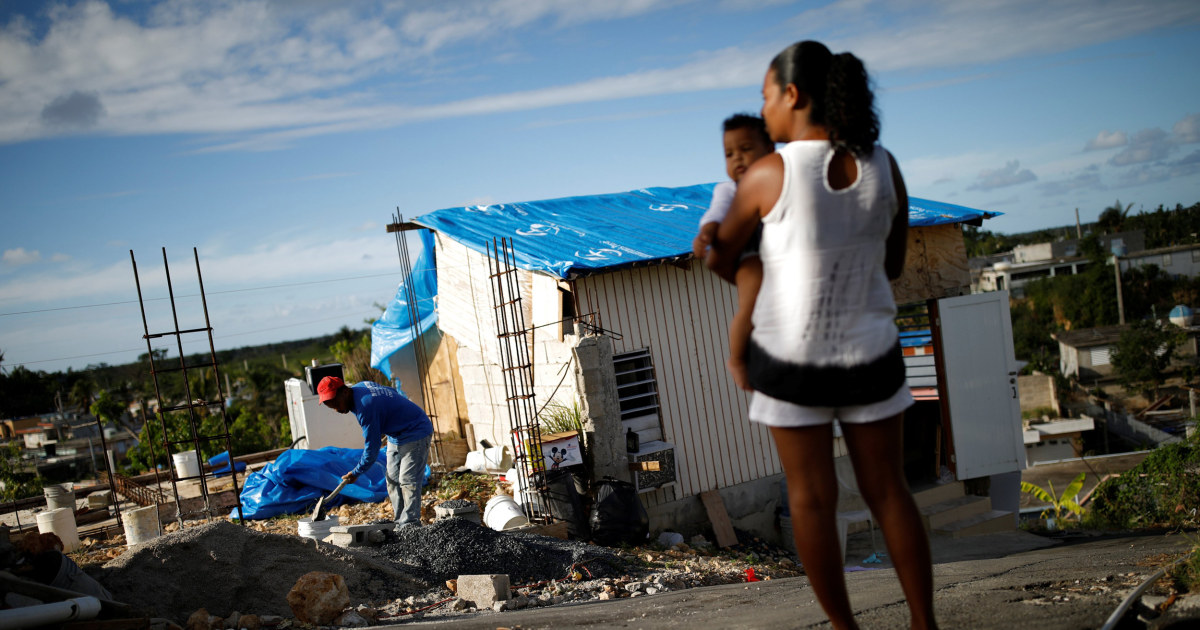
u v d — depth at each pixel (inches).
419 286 617.0
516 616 206.5
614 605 219.6
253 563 259.6
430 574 301.9
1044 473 1168.8
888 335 84.5
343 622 228.1
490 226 541.3
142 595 236.1
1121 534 463.8
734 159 102.1
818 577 90.6
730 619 149.6
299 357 4387.3
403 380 619.5
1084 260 2765.7
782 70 86.2
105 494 517.0
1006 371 548.4
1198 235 3166.8
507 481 496.1
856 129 81.0
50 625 173.3
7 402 3002.0
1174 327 1905.8
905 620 121.4
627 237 513.0
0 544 203.6
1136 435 1553.9
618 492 414.6
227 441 436.1
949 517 525.3
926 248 540.1
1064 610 120.1
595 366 433.1
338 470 499.2
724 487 486.0
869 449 87.7
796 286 83.0
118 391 3201.3
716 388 490.9
